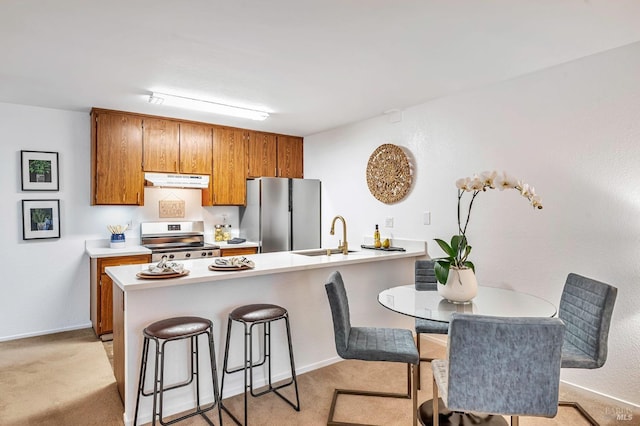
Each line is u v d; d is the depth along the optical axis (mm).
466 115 3170
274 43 2236
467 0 1782
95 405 2326
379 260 3258
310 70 2666
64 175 3760
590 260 2455
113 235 3873
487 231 3025
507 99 2891
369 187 4055
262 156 4738
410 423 2148
